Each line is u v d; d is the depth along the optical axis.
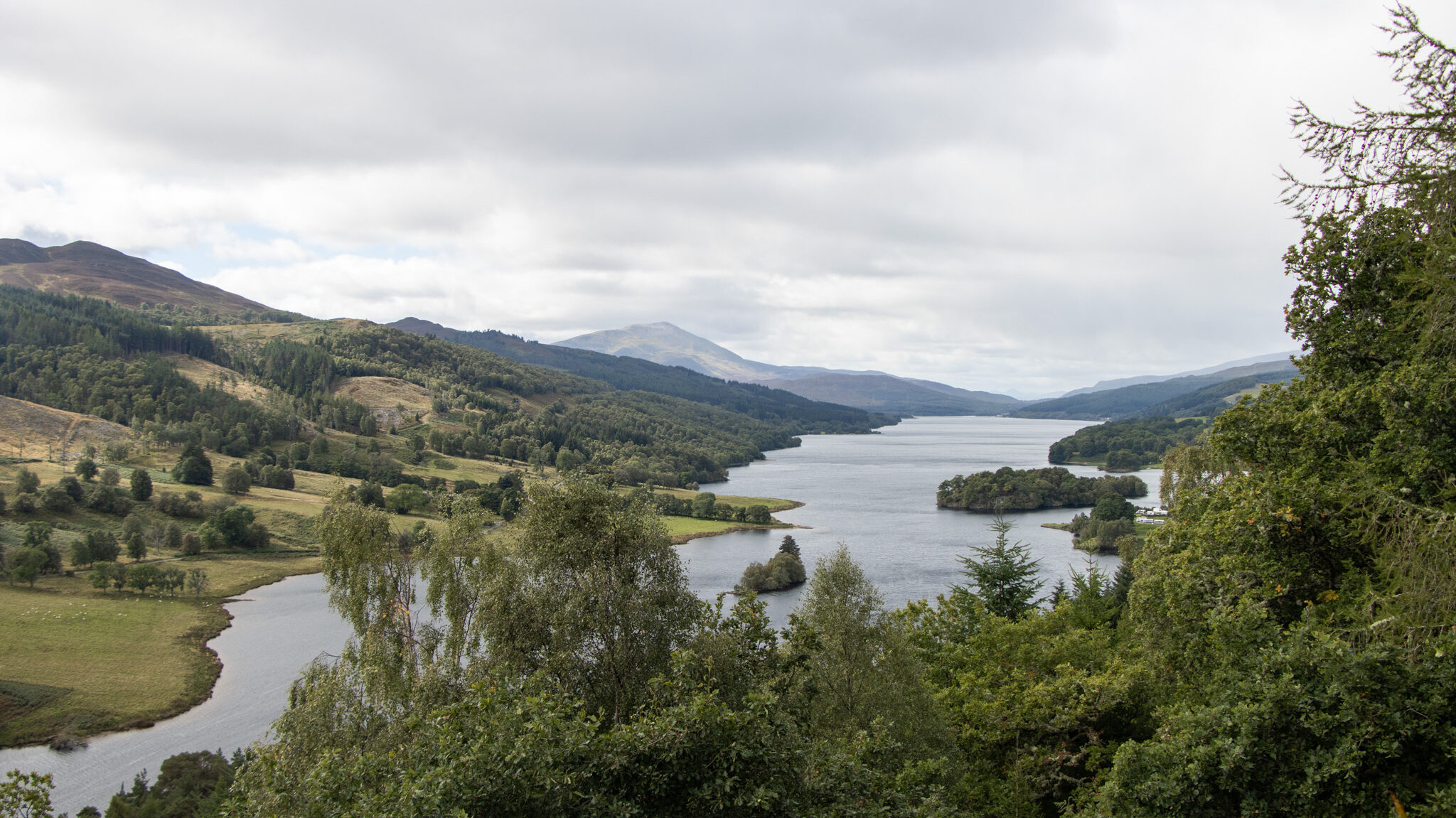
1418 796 16.56
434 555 32.31
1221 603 23.09
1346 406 23.23
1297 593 23.73
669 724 17.86
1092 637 35.25
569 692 25.84
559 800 15.98
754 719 18.81
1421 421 19.98
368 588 32.75
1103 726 28.62
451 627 31.23
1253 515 23.31
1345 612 20.17
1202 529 26.19
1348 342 24.39
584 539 27.52
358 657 31.98
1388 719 16.66
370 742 28.52
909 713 28.94
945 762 26.33
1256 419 27.22
